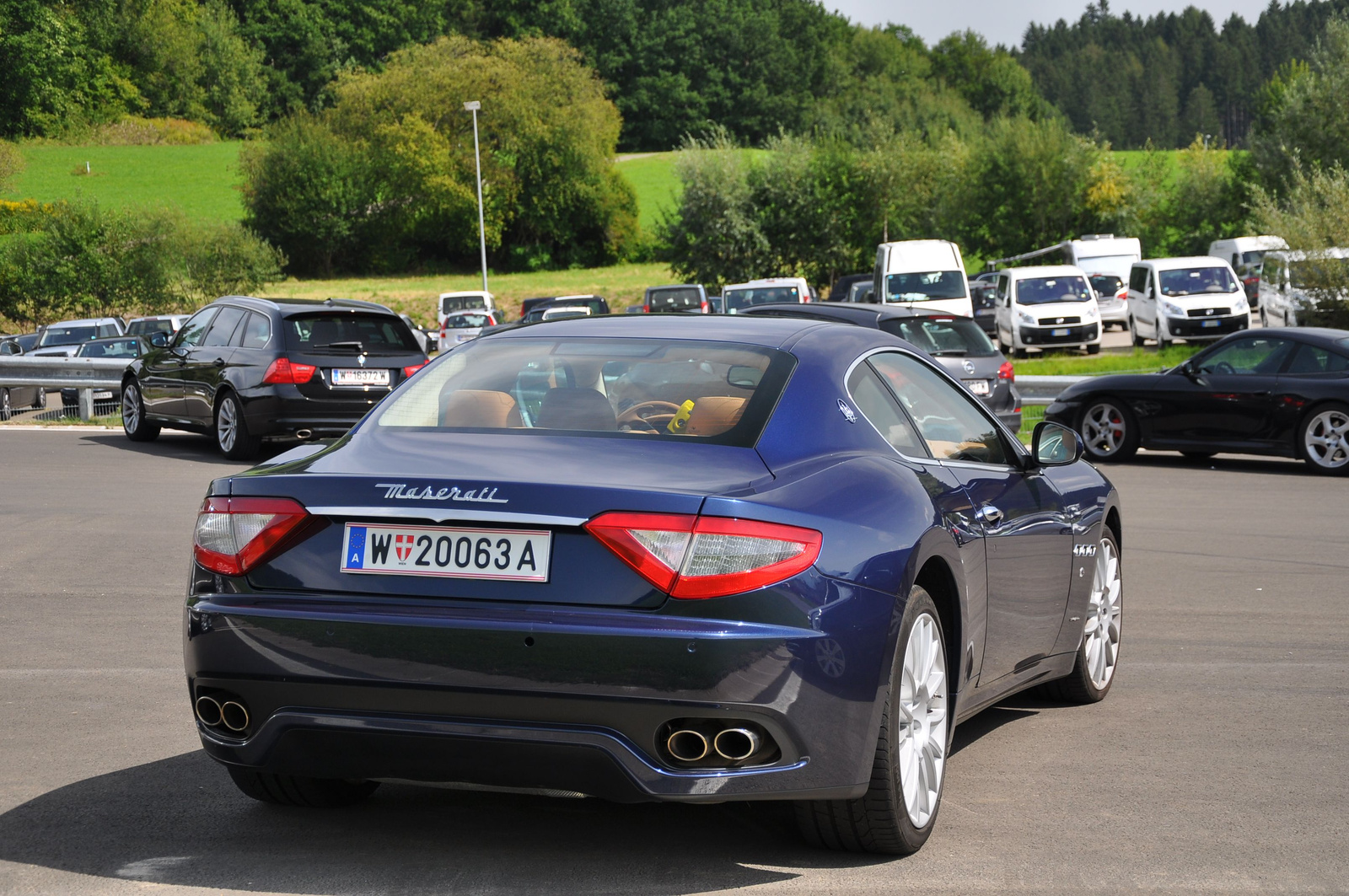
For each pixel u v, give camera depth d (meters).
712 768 3.73
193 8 157.88
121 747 5.54
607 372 4.65
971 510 4.90
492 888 3.99
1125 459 18.38
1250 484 15.77
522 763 3.77
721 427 4.23
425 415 4.57
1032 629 5.60
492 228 109.12
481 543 3.84
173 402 18.48
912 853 4.34
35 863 4.18
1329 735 5.90
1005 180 71.56
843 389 4.62
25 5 136.12
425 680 3.77
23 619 8.17
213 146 142.12
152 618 8.20
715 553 3.72
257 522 4.06
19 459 16.94
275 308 17.45
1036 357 40.78
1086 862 4.27
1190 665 7.29
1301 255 32.75
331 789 4.72
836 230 72.12
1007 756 5.60
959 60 198.50
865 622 3.94
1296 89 57.34
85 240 64.69
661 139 161.62
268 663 3.94
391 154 106.06
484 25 163.50
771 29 165.75
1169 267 40.00
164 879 4.05
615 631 3.66
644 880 4.07
